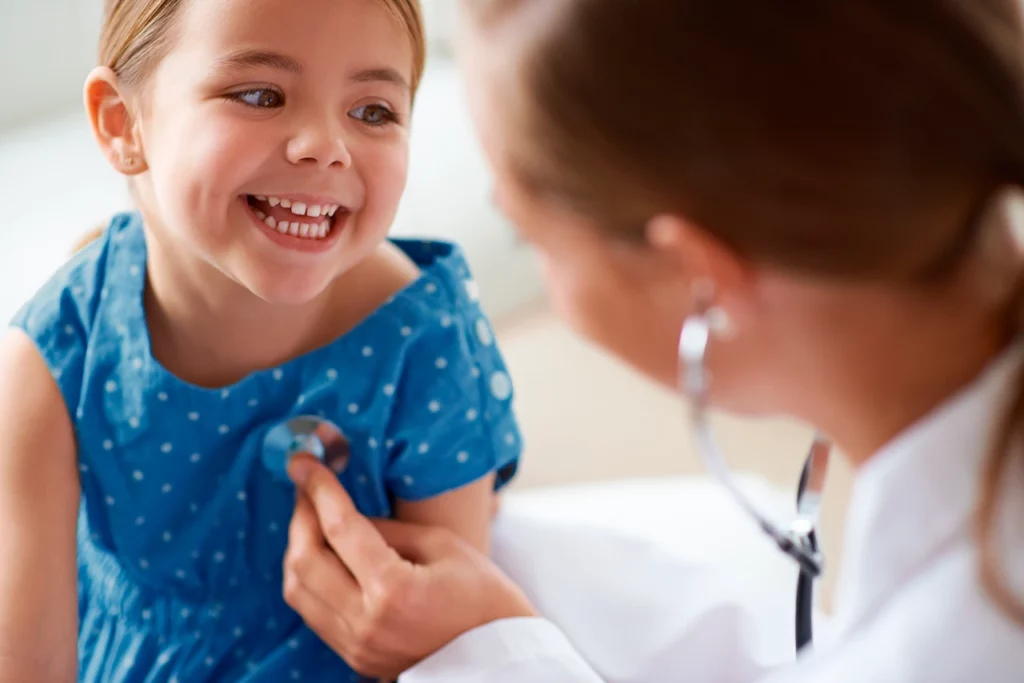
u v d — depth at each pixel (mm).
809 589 781
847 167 515
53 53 1744
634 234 587
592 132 558
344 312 1020
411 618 936
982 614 553
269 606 1055
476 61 616
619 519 1326
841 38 504
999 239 575
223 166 857
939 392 593
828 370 602
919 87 507
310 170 869
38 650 946
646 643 1133
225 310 963
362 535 954
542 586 1182
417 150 2010
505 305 2094
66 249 1470
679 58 524
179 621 1047
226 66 851
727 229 555
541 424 1785
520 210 636
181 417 988
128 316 988
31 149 1681
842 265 545
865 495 617
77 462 1014
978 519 553
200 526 1026
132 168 949
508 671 911
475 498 1063
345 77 875
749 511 654
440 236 1937
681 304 611
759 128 518
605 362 1966
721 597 1134
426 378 1011
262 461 1010
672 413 1817
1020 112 524
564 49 556
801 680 621
